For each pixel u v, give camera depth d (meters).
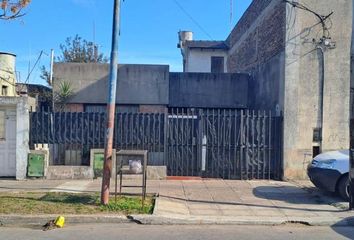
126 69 18.44
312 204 10.30
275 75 15.26
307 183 13.25
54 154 13.98
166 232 7.88
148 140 14.04
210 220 8.69
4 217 8.47
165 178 13.64
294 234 7.87
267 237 7.59
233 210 9.58
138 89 18.44
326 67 13.97
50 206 9.27
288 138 13.88
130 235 7.61
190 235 7.66
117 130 13.98
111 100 9.40
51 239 7.28
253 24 19.38
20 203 9.50
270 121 14.12
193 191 11.67
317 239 7.50
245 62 21.42
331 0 13.96
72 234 7.65
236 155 14.04
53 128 13.95
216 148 14.09
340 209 9.75
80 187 11.93
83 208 9.15
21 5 9.37
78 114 14.02
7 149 13.79
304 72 13.97
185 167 14.10
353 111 9.50
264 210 9.62
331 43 13.93
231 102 19.83
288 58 13.97
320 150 13.95
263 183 13.22
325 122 13.97
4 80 20.00
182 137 14.10
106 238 7.37
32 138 13.88
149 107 18.44
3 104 13.49
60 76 18.44
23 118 13.52
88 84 18.47
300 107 13.95
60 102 18.22
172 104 19.83
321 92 13.98
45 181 13.09
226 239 7.39
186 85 19.92
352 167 9.57
